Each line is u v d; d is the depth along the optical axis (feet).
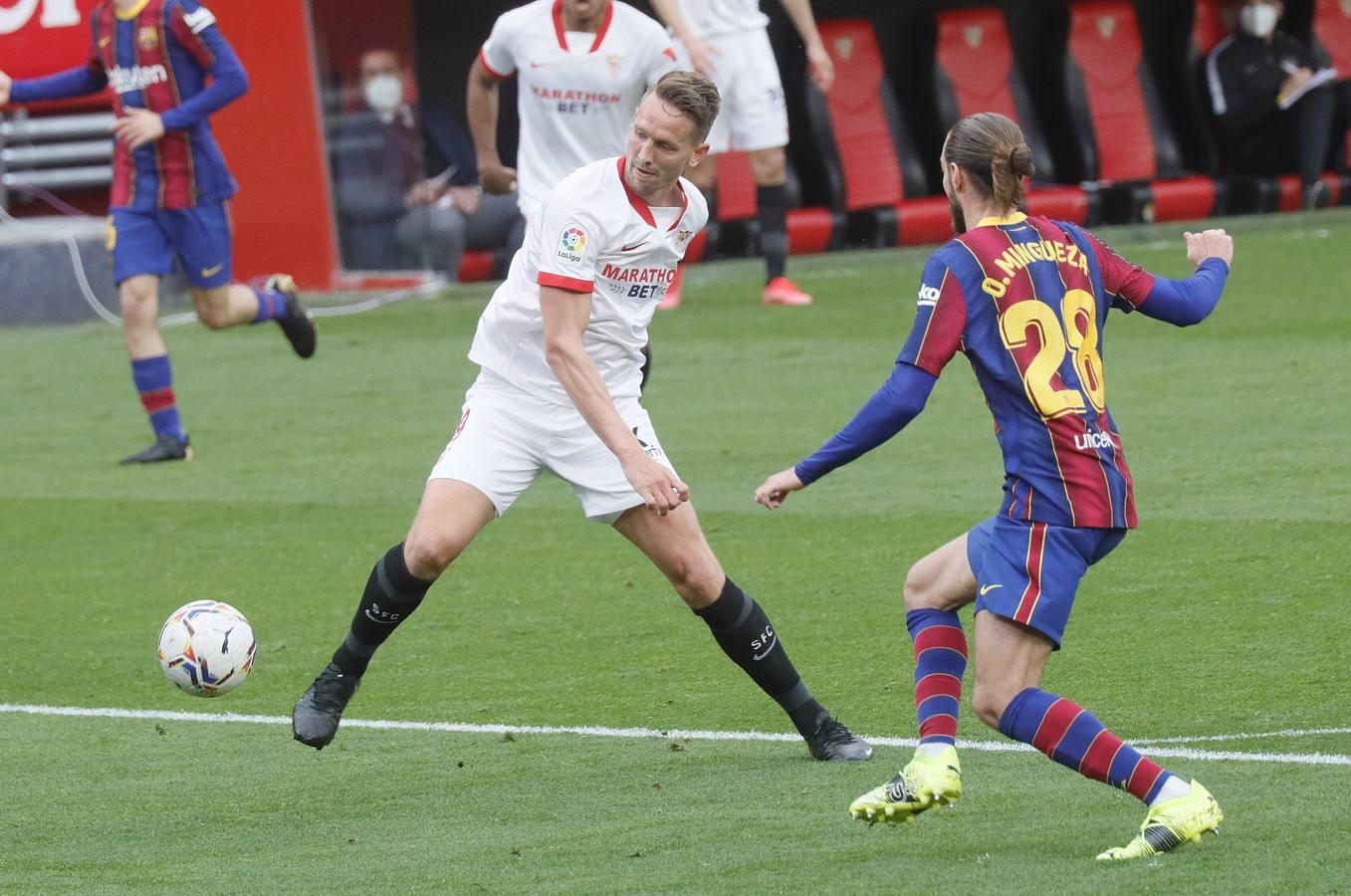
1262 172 201.05
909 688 63.26
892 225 187.93
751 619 55.62
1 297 164.04
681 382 124.26
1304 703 58.34
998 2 211.61
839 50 195.42
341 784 55.98
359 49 172.76
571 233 52.24
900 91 213.46
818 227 186.29
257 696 66.44
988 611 45.62
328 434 114.52
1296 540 78.38
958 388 117.39
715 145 151.64
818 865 45.93
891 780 48.75
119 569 85.97
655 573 80.64
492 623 74.28
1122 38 202.90
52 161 176.96
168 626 56.18
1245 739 55.06
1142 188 192.13
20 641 75.05
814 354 131.34
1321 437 97.55
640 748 58.29
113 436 117.39
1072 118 199.11
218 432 116.67
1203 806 44.06
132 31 106.32
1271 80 197.47
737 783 54.03
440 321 157.17
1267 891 41.88
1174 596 71.72
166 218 108.27
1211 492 87.51
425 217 173.17
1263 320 135.44
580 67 103.71
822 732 56.24
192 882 47.55
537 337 55.11
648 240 53.62
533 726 61.26
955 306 45.75
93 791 56.24
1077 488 45.16
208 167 108.58
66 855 50.31
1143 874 43.42
